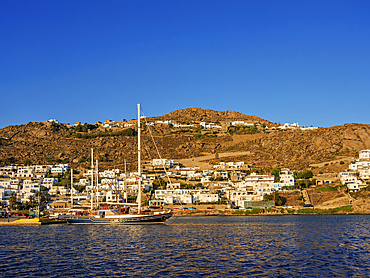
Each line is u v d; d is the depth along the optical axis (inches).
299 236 3868.1
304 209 7770.7
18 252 2999.5
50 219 6456.7
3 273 2244.1
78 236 4089.6
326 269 2283.5
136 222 5315.0
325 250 2965.1
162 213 5388.8
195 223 5698.8
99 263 2511.1
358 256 2689.5
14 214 7564.0
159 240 3624.5
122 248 3142.2
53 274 2212.1
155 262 2527.1
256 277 2108.8
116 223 5388.8
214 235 4015.8
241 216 7593.5
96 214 5748.0
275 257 2677.2
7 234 4441.4
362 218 6343.5
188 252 2913.4
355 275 2138.3
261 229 4630.9
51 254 2888.8
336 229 4505.4
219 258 2652.6
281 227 4859.7
